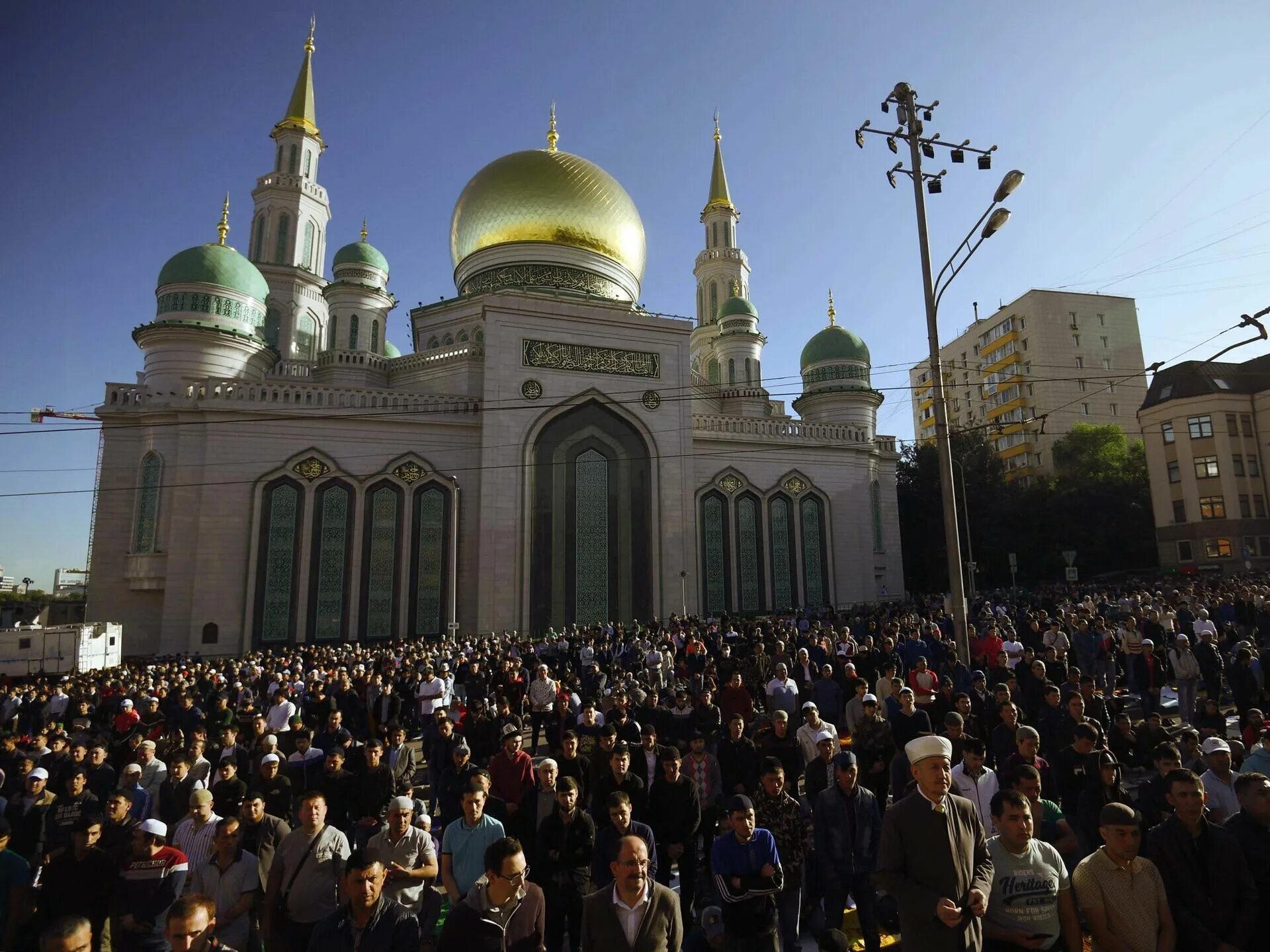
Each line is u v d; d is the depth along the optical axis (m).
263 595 25.27
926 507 43.25
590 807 7.79
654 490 30.56
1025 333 59.00
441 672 14.97
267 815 6.34
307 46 43.59
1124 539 43.00
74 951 3.90
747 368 41.62
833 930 5.57
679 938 4.68
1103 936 4.43
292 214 41.00
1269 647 15.52
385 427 27.73
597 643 21.44
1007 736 8.38
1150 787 6.09
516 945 4.83
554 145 39.97
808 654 15.05
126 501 25.45
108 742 10.57
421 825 7.73
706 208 49.75
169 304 28.59
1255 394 39.91
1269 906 4.79
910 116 14.92
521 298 29.80
